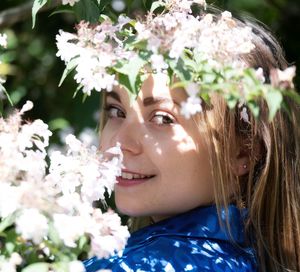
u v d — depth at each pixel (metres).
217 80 1.07
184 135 1.32
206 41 1.11
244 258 1.37
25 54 2.74
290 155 1.44
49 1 1.42
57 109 2.62
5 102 1.87
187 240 1.33
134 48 1.17
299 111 1.45
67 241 1.05
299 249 1.44
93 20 1.38
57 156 1.18
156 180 1.34
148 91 1.31
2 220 1.08
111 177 1.20
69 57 1.19
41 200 1.04
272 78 1.02
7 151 1.10
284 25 2.58
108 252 1.09
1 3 2.53
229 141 1.35
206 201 1.38
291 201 1.44
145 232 1.37
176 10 1.27
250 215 1.41
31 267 1.03
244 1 2.91
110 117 1.41
